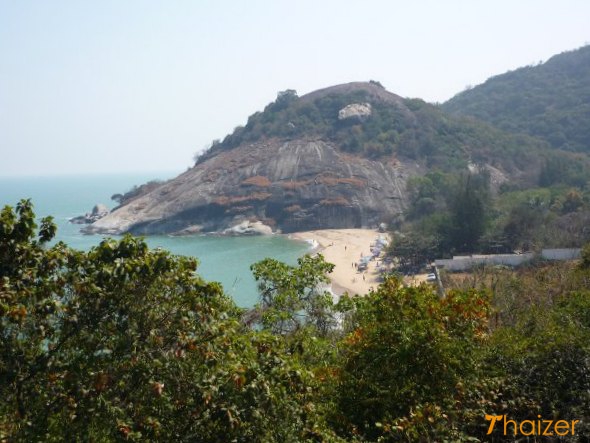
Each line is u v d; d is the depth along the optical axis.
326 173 141.12
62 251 8.08
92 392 7.13
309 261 16.78
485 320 11.80
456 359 10.60
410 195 124.69
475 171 136.50
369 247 99.81
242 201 133.88
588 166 129.62
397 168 143.25
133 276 7.68
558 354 11.23
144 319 7.83
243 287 65.56
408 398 10.48
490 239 75.12
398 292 11.77
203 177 149.62
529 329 13.71
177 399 7.62
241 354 8.38
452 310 11.44
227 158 160.50
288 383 8.36
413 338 10.62
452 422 9.70
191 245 110.00
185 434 7.59
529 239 71.62
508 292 21.41
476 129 164.62
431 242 77.19
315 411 9.13
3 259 7.75
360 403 10.89
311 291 17.02
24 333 7.35
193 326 7.99
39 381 7.18
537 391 10.84
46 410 7.13
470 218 77.12
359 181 136.38
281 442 7.98
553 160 127.56
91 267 7.96
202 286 8.27
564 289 21.09
